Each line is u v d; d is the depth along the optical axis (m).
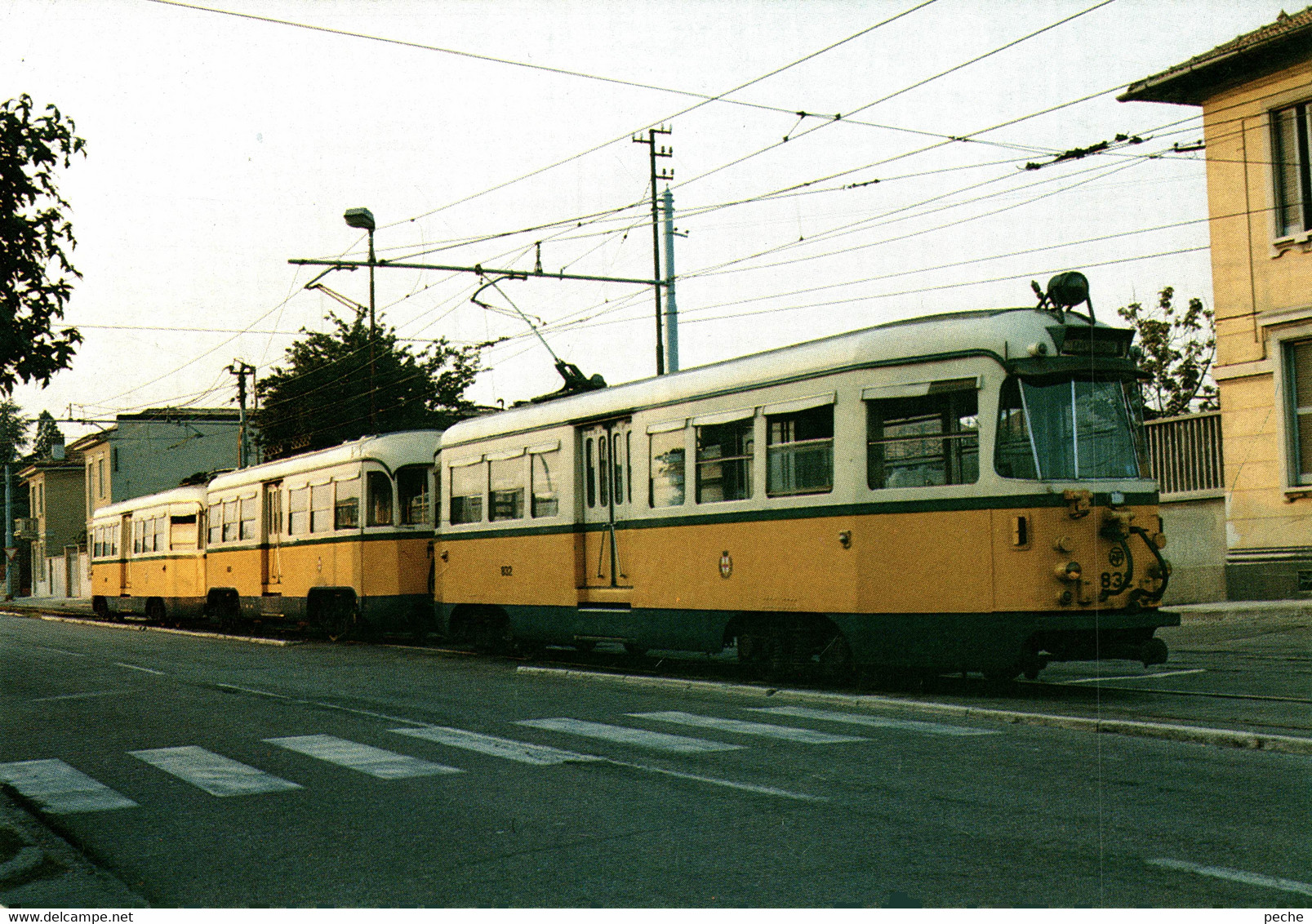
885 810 6.57
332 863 5.82
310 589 22.70
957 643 11.13
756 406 12.93
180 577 30.12
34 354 7.04
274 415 40.53
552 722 10.38
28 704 13.14
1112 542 11.03
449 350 39.81
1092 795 6.82
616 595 14.97
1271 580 19.30
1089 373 11.30
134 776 8.36
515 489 16.81
